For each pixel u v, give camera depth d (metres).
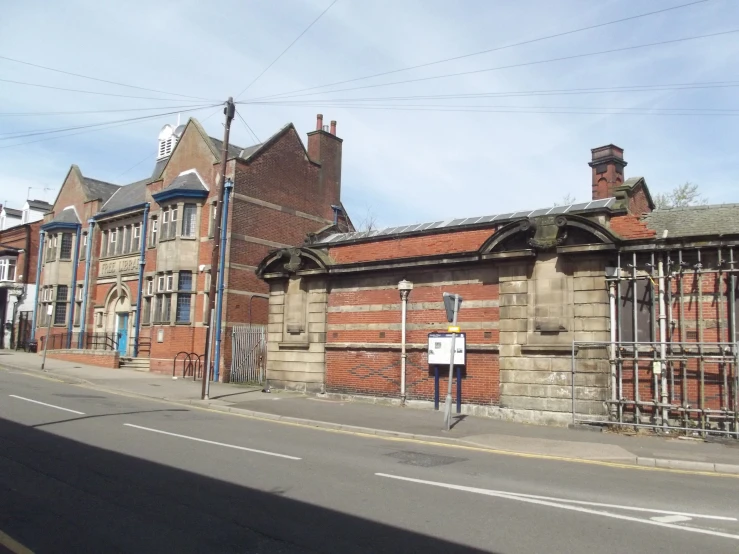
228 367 25.20
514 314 16.03
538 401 15.37
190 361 26.08
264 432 13.05
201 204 27.53
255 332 25.39
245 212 26.72
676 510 7.53
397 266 18.44
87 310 33.75
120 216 32.47
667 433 13.75
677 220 16.12
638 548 6.04
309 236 23.05
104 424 12.88
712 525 6.89
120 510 6.86
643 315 14.75
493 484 8.71
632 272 14.77
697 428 13.34
